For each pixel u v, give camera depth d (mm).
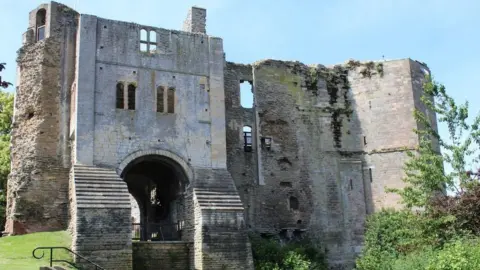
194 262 25594
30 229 27141
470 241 22266
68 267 21281
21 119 29172
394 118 36406
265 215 33688
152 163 30359
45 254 22156
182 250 25859
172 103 28516
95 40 27422
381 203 35406
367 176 36219
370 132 36781
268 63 36438
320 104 37031
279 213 34125
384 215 33250
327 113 37000
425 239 24547
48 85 29188
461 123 25734
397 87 36812
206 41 30047
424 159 25953
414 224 25797
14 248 22938
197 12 32906
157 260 25125
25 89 29484
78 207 23328
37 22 30594
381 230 32062
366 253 32031
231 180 28031
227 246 25734
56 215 27688
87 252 22781
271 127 35375
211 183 27562
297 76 37031
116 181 25359
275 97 35969
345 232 35125
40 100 28844
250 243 27031
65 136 28766
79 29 27359
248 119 34906
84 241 22875
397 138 36031
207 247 25297
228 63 35188
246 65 35750
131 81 27750
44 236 25062
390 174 35594
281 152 35219
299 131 36062
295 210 34656
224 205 26547
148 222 30938
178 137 27938
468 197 23922
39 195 27688
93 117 26359
